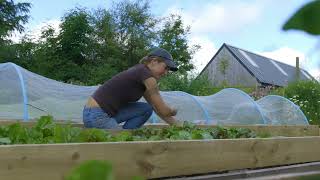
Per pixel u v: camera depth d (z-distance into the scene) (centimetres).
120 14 2786
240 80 3825
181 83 1633
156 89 466
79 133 292
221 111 829
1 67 631
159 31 2864
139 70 468
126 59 2700
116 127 466
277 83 3931
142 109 491
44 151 183
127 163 211
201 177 240
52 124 339
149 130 404
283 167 297
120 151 209
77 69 2422
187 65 2834
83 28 2511
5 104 589
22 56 2619
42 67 2431
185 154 239
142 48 2720
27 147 178
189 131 403
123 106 486
